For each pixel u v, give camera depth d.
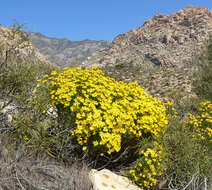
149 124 4.03
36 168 2.75
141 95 4.57
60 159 3.38
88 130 3.42
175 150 3.65
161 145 3.73
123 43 187.50
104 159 4.01
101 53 188.25
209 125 5.27
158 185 3.40
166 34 164.12
